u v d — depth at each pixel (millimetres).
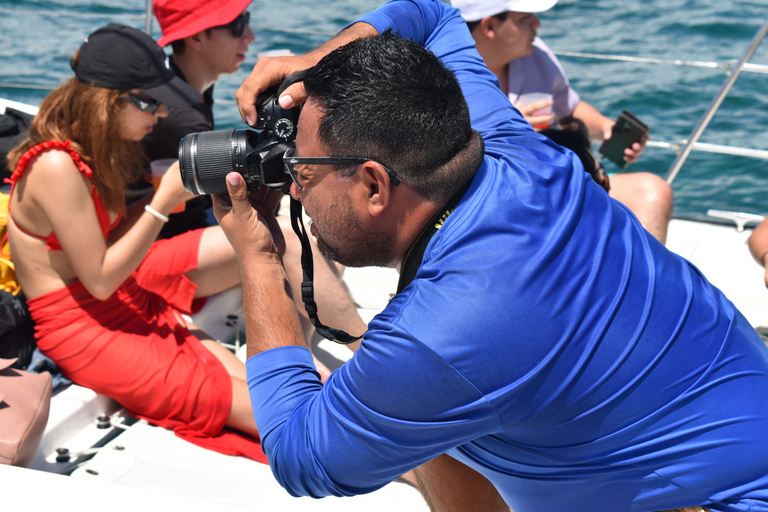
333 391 1069
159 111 1988
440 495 1566
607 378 1011
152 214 1920
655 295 1059
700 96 5863
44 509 1333
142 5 7367
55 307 1978
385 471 1092
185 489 1729
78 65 1887
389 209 1031
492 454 1165
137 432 1941
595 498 1127
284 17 7156
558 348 981
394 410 1006
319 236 1111
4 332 1952
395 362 982
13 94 5398
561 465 1095
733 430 1050
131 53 1896
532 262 988
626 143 2840
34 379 1740
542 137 1259
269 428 1164
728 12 7457
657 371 1028
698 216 3205
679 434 1043
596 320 1010
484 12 2609
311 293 1249
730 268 2762
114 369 1943
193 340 2109
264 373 1187
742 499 1059
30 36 6461
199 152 1229
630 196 2650
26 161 1858
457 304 966
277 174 1213
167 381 1922
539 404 1009
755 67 2725
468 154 1033
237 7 2639
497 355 962
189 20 2639
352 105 983
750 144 5199
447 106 1006
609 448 1056
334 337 1242
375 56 1004
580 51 6695
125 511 1342
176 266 2180
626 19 7473
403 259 1096
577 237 1049
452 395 983
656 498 1087
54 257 1963
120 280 1943
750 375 1091
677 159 3018
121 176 2006
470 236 1008
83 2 7379
